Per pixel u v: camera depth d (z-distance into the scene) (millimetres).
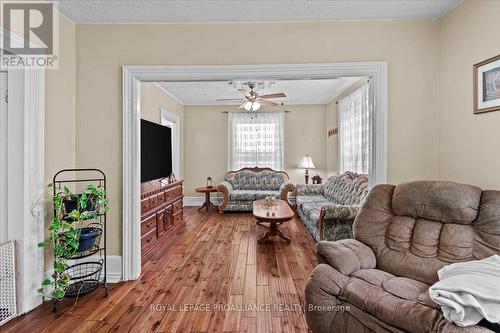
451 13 2336
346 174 4348
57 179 2361
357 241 1990
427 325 1228
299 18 2498
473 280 1311
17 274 2033
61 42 2395
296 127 6215
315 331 1651
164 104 5109
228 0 2219
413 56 2508
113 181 2596
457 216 1719
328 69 2518
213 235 4008
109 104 2574
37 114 2111
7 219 2045
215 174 6352
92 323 1927
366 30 2525
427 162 2527
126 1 2219
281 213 3559
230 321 1938
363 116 4148
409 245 1827
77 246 2062
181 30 2562
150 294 2312
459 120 2268
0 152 2047
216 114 6305
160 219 3621
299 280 2547
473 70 2111
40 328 1877
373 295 1472
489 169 2008
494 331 1146
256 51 2559
